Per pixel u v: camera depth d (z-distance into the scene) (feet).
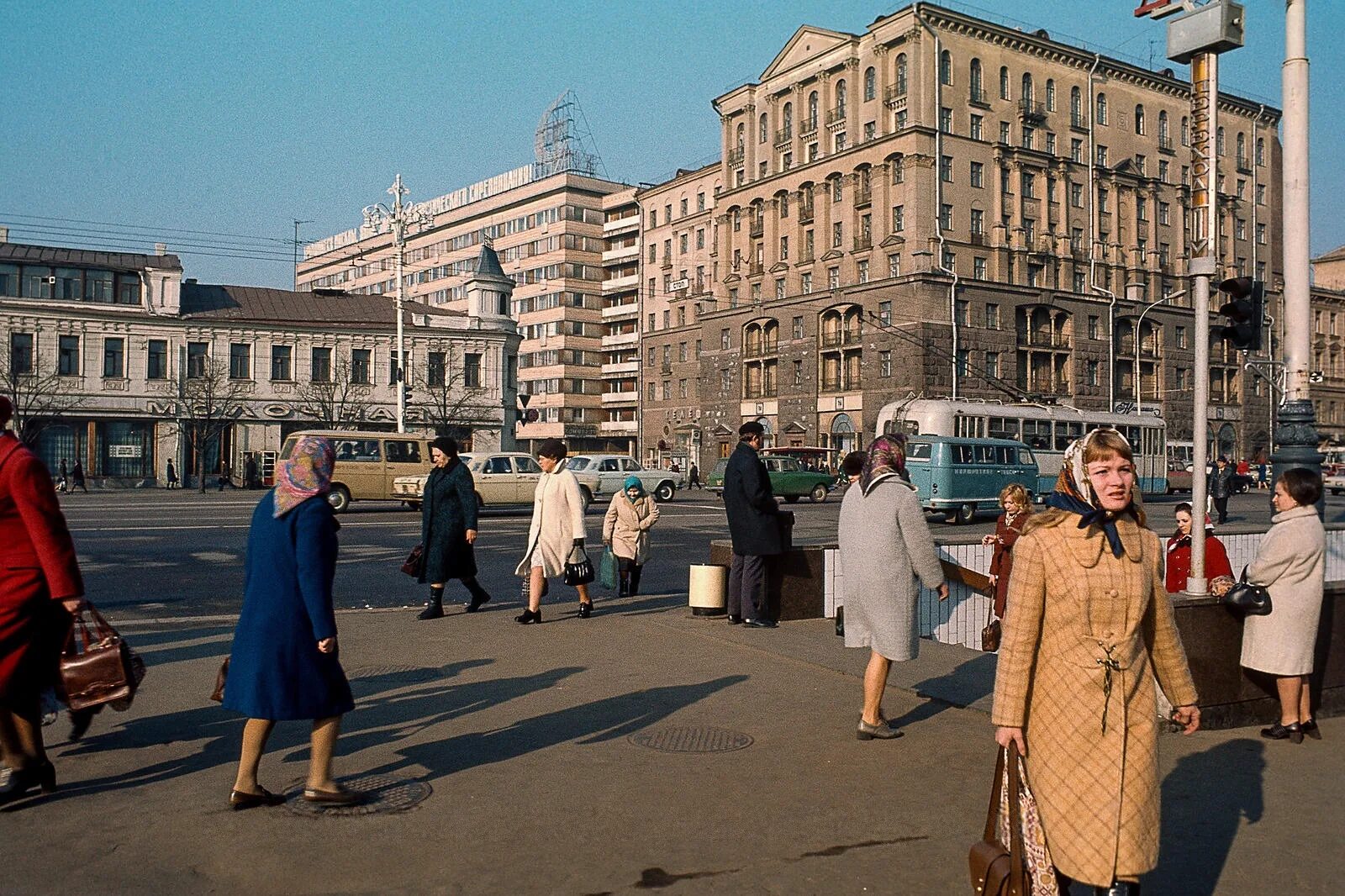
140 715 22.00
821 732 20.90
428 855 14.25
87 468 159.22
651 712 22.48
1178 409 220.64
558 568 34.94
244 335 169.27
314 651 15.94
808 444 207.72
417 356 182.29
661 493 123.54
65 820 15.58
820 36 209.97
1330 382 265.13
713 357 235.81
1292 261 29.84
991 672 26.99
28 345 155.53
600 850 14.44
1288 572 20.25
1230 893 13.25
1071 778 11.23
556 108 321.73
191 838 14.84
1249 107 234.38
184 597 42.47
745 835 15.06
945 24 192.95
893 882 13.39
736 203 230.07
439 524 36.11
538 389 309.42
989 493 100.12
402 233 138.21
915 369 185.57
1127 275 215.51
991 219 196.75
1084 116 211.82
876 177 195.31
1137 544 11.58
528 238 313.94
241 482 168.14
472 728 21.08
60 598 16.19
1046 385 201.77
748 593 33.68
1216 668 21.38
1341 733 21.21
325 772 16.34
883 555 20.65
